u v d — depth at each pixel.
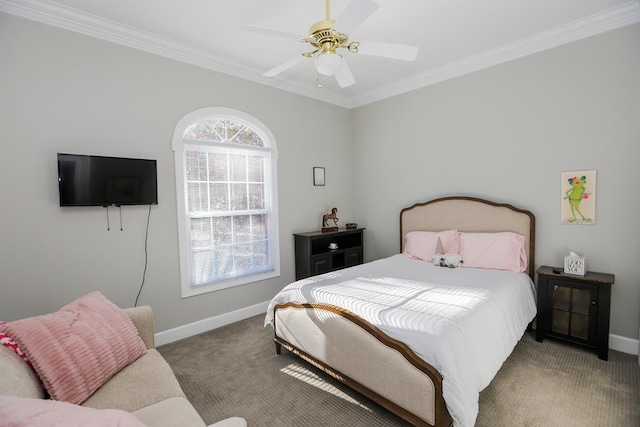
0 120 2.17
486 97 3.32
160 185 2.91
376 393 1.83
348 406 2.00
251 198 3.62
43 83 2.32
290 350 2.50
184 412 1.34
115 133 2.65
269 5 2.32
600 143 2.66
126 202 2.62
